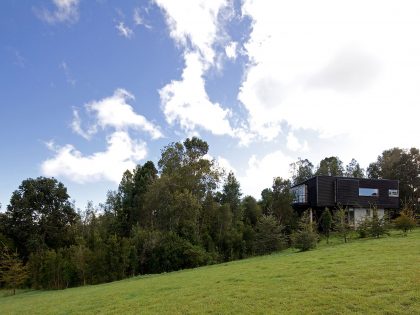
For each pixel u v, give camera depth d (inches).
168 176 1814.7
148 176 1987.0
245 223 1991.9
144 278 1037.2
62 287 1291.8
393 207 2122.3
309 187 2107.5
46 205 2031.3
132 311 451.8
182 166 1898.4
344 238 1375.5
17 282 1331.2
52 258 1360.7
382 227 1239.5
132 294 593.6
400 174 2581.2
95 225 2042.3
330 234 1620.3
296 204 2102.6
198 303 442.3
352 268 546.6
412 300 356.8
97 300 590.6
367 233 1321.4
